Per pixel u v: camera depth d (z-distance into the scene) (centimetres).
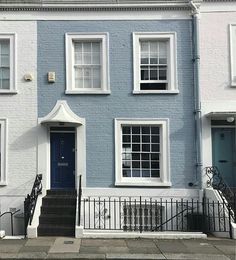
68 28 1453
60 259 945
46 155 1421
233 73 1441
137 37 1452
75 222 1230
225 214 1209
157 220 1384
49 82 1438
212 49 1444
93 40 1459
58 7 1445
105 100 1435
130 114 1431
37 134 1423
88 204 1384
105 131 1429
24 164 1416
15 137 1424
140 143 1453
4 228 1388
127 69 1444
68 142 1458
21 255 966
